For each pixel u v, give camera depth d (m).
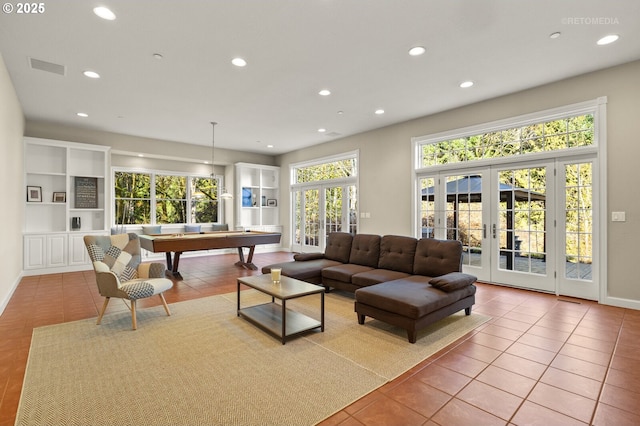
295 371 2.26
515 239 4.64
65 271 5.70
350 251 4.70
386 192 6.22
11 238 4.25
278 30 2.93
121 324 3.15
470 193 5.11
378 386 2.07
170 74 3.84
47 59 3.44
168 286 3.39
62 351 2.55
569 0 2.53
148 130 6.44
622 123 3.66
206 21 2.78
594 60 3.55
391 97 4.66
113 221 7.34
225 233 6.31
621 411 1.81
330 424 1.71
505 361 2.41
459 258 3.56
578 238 4.07
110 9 2.59
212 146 8.03
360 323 3.17
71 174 6.03
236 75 3.88
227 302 3.92
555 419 1.75
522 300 3.99
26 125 5.63
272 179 9.43
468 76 3.96
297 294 2.81
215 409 1.83
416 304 2.70
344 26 2.88
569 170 4.15
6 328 3.03
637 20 2.79
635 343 2.70
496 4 2.58
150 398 1.93
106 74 3.82
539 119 4.31
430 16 2.73
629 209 3.63
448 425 1.70
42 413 1.78
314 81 4.09
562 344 2.70
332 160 7.52
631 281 3.63
